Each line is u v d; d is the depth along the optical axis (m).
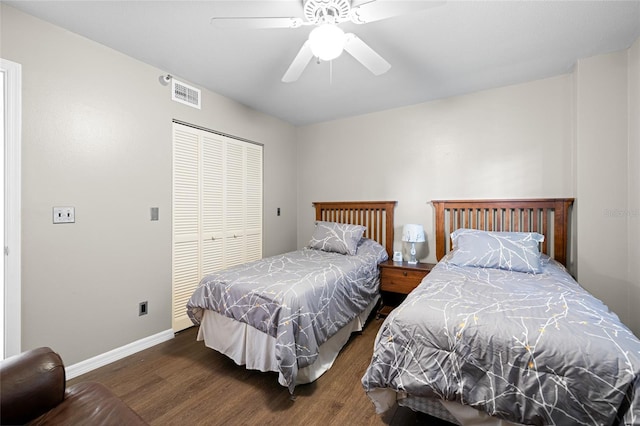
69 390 1.14
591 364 1.04
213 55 2.28
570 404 1.04
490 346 1.20
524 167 2.77
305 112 3.62
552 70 2.53
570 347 1.09
